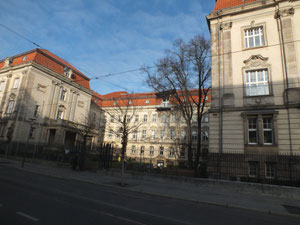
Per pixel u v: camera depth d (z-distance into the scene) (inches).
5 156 1114.1
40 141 1369.3
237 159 595.8
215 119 667.4
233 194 468.8
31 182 463.5
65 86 1610.5
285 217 314.3
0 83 1481.3
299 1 631.8
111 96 2177.7
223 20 737.0
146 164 812.6
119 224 216.1
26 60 1397.6
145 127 1788.9
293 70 594.9
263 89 638.5
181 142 1583.4
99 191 427.2
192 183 546.9
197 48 882.1
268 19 671.8
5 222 195.2
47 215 227.1
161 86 943.7
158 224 229.3
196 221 254.5
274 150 570.9
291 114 569.6
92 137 1558.8
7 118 1305.4
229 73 682.8
